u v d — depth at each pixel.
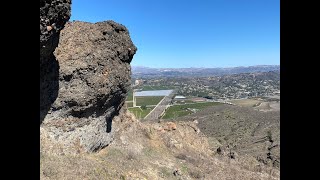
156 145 22.91
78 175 12.05
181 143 25.48
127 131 21.56
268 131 47.12
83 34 17.28
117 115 20.73
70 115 15.30
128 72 20.11
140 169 16.52
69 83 15.23
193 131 30.47
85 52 16.41
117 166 15.49
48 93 13.99
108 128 18.92
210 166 21.47
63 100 14.77
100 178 12.75
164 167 18.52
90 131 16.47
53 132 14.35
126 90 20.19
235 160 26.47
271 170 24.12
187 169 19.47
